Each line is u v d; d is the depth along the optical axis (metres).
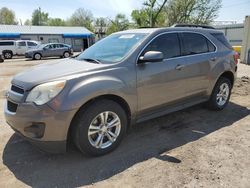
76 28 46.09
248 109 5.50
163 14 24.36
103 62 3.71
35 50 23.73
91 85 3.20
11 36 37.62
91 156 3.45
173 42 4.27
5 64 18.41
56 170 3.18
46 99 3.01
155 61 3.68
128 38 4.12
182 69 4.26
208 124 4.63
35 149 3.70
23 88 3.18
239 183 2.88
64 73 3.29
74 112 3.08
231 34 33.44
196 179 2.96
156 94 3.95
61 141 3.12
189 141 3.94
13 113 3.22
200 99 4.87
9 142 3.94
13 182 2.95
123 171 3.15
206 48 4.85
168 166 3.24
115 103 3.47
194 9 26.27
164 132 4.29
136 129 4.40
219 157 3.45
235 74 5.50
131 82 3.60
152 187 2.84
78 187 2.86
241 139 3.99
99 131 3.40
